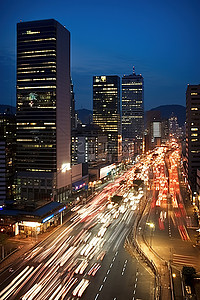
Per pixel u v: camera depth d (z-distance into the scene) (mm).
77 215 145375
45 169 178375
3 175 172250
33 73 181000
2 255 94000
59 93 182125
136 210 153500
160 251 97688
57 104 179500
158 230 120125
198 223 129500
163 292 71188
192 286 74250
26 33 181625
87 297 68875
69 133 195500
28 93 181000
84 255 94375
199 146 197750
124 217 140250
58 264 87375
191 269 76812
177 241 107062
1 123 181125
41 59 179625
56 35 179000
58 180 178000
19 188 180500
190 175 197250
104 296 69500
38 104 179750
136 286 74500
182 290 72250
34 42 180500
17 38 183000
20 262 89125
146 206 161875
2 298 68125
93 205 165875
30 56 181375
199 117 197125
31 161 180750
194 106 198500
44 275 80188
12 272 82188
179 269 84250
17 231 116500
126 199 179625
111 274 80938
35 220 114000
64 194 185250
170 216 141500
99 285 74750
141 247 101250
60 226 127062
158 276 79500
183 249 99438
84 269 84000
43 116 178750
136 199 179125
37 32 180000
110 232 118000
